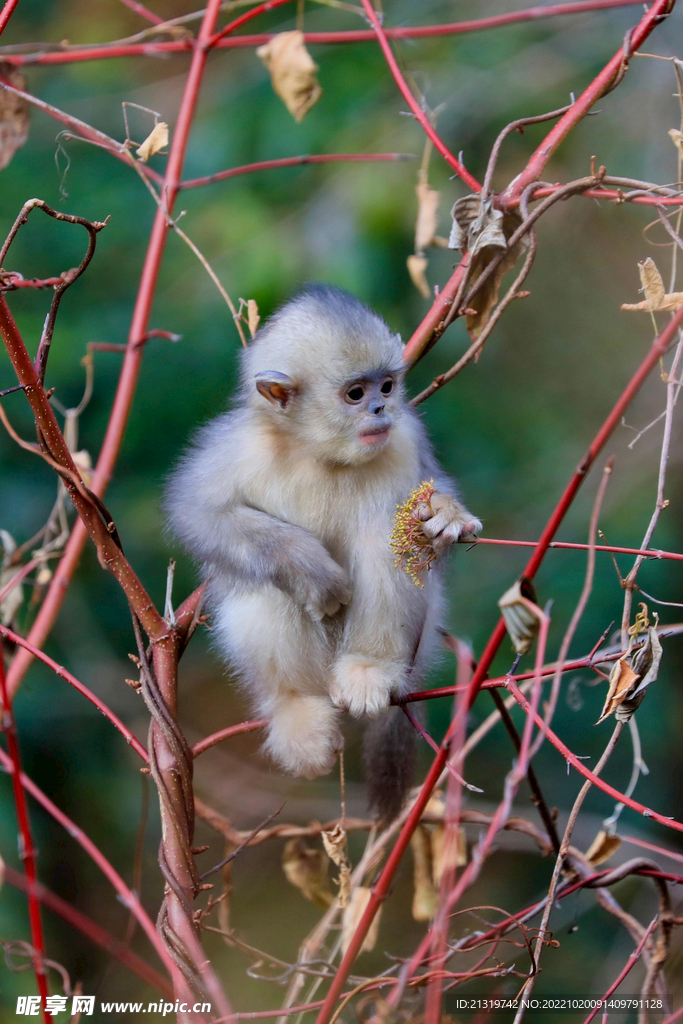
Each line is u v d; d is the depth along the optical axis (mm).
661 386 12594
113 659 12812
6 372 11781
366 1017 6262
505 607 3928
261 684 6703
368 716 6227
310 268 11320
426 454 6824
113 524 5129
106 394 12328
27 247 12492
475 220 6117
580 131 12500
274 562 6277
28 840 4566
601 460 12711
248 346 6758
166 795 4816
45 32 13477
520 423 13375
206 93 13023
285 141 11977
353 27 12438
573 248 13344
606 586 11867
